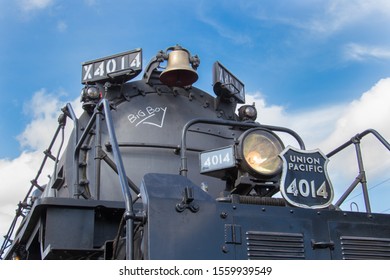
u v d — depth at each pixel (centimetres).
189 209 379
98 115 545
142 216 370
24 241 630
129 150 672
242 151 467
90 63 740
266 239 397
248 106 791
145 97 730
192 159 692
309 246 411
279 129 532
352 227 430
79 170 644
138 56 714
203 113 754
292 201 428
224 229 386
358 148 532
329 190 445
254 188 485
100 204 523
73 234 507
